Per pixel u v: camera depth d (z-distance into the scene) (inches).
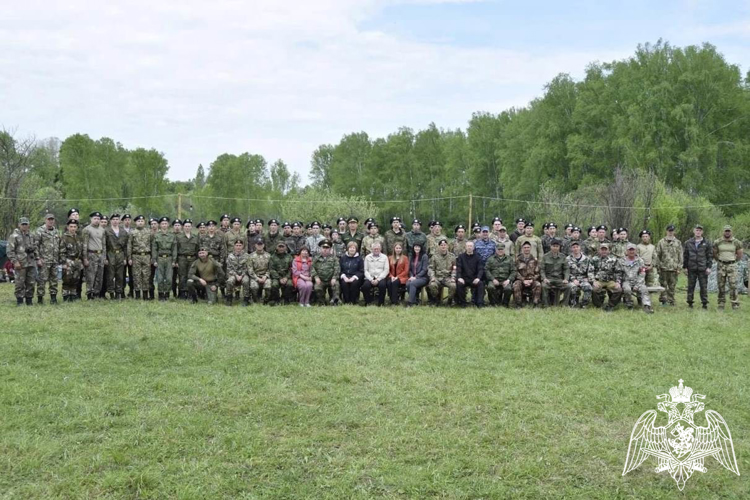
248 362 306.5
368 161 2269.9
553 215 1117.1
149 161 1967.3
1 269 660.7
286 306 490.6
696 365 317.1
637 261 501.0
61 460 197.3
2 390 255.4
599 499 179.8
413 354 329.7
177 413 236.1
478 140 2090.3
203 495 176.7
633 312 486.6
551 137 1772.9
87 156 1868.8
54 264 485.1
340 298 530.9
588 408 250.1
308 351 330.6
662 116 1535.4
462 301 514.6
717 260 526.6
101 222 530.0
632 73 1627.7
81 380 274.2
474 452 207.2
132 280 514.9
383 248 542.6
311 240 570.3
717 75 1535.4
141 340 346.0
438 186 2242.9
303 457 202.1
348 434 221.1
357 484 185.3
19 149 884.0
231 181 1977.1
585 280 510.3
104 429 221.0
